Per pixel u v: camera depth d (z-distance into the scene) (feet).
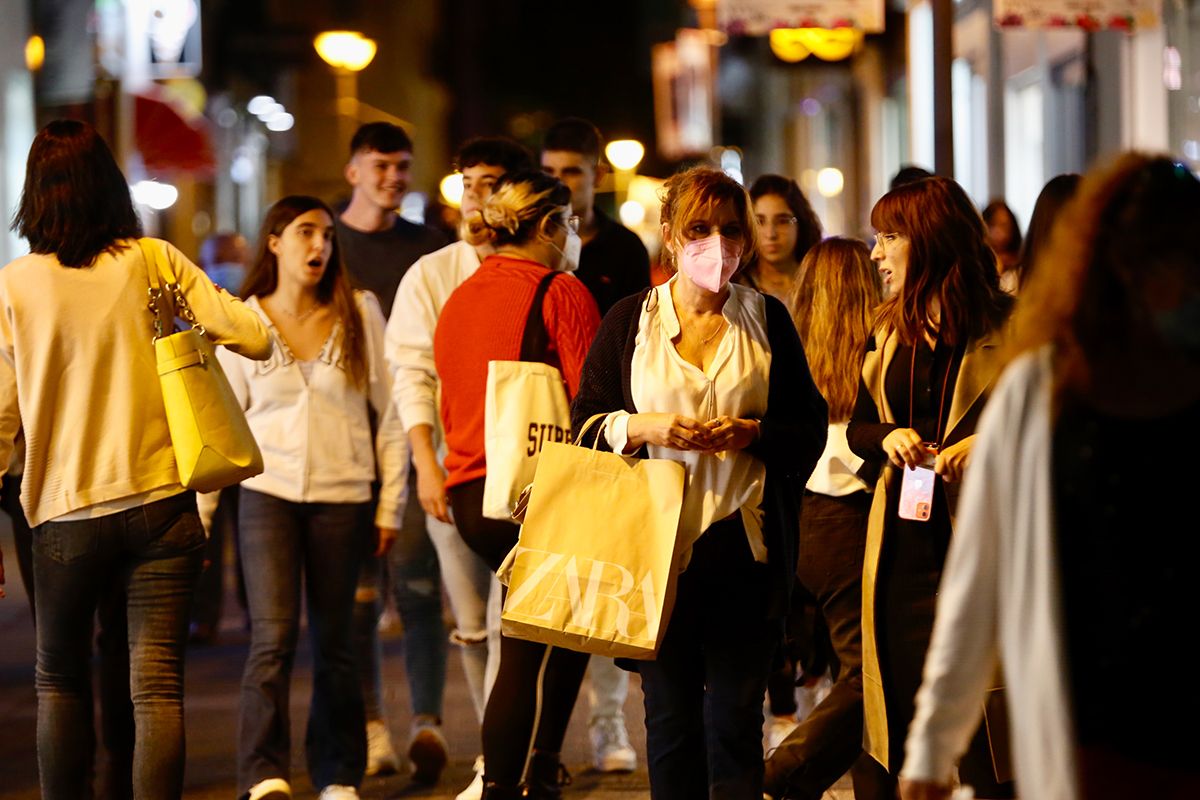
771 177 77.36
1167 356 29.84
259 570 64.13
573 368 55.62
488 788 54.44
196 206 355.15
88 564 53.52
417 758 70.49
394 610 109.09
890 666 51.16
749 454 48.32
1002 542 30.53
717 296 49.34
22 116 210.79
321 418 64.69
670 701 48.49
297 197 65.51
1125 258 29.96
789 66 327.26
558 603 47.14
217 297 55.62
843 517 58.59
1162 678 29.66
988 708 48.21
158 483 53.52
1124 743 29.81
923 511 49.83
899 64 288.10
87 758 55.21
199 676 93.30
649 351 48.75
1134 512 29.73
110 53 233.14
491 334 56.44
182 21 256.93
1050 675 29.76
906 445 49.70
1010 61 198.90
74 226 53.42
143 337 53.93
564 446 48.08
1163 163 30.55
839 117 378.53
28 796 69.00
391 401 67.31
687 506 48.16
